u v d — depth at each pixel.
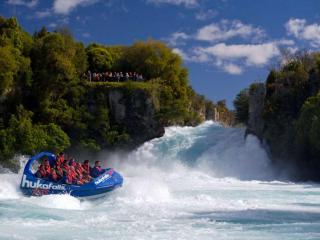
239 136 61.81
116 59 80.69
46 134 59.19
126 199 29.19
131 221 22.06
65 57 65.06
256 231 19.92
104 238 18.31
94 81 71.25
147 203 27.95
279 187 41.19
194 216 23.58
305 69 61.50
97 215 23.73
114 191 30.42
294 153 54.09
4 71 59.03
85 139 63.81
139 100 65.00
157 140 64.62
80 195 28.36
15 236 18.27
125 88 65.12
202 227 20.73
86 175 30.62
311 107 51.56
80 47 71.06
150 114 65.00
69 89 65.00
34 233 18.95
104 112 64.50
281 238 18.59
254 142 58.91
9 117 60.88
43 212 23.80
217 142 61.88
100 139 64.31
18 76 62.53
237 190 37.19
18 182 32.47
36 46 65.94
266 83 61.34
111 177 30.44
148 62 76.81
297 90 59.03
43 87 63.78
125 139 64.06
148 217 23.23
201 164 59.97
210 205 27.42
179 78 77.69
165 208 26.14
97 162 32.09
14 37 65.19
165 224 21.36
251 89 61.97
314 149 50.81
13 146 56.31
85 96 65.50
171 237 18.62
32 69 64.88
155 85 66.62
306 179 52.41
